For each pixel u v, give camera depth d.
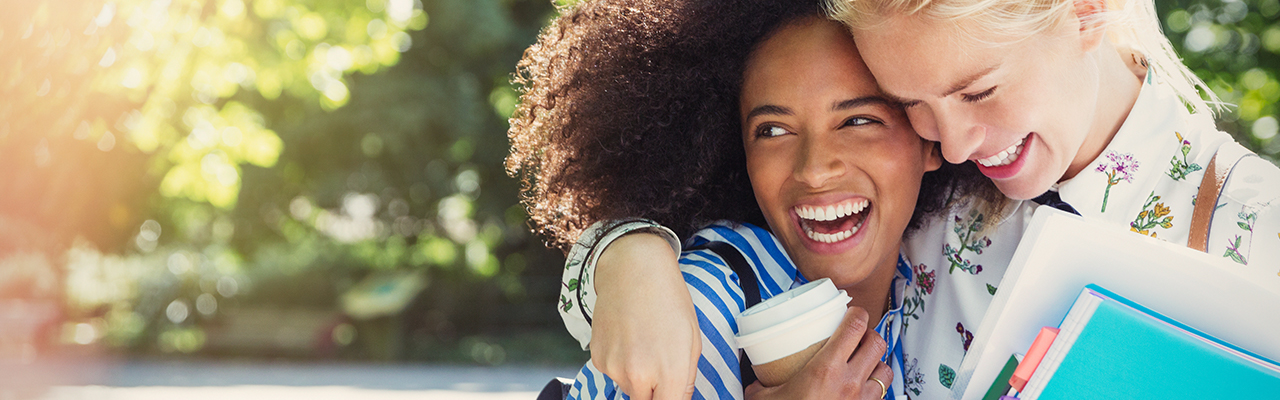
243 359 13.82
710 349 1.21
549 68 1.57
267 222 15.46
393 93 13.44
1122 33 1.55
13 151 2.27
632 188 1.49
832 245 1.37
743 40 1.39
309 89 8.52
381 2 8.17
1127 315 1.05
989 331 1.19
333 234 15.75
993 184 1.53
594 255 1.20
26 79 2.14
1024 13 1.21
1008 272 1.18
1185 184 1.46
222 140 8.30
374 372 12.00
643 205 1.47
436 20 13.35
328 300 14.77
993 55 1.21
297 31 7.83
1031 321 1.17
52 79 2.18
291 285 14.71
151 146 7.46
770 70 1.33
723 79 1.43
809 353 1.13
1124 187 1.48
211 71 7.04
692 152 1.48
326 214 15.59
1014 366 1.15
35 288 11.51
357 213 15.45
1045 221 1.14
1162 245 1.12
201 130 8.00
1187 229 1.45
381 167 14.45
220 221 15.27
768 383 1.16
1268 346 1.12
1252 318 1.12
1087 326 1.06
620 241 1.19
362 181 14.45
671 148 1.49
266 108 13.28
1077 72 1.31
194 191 8.91
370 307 13.72
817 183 1.32
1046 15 1.23
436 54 13.77
